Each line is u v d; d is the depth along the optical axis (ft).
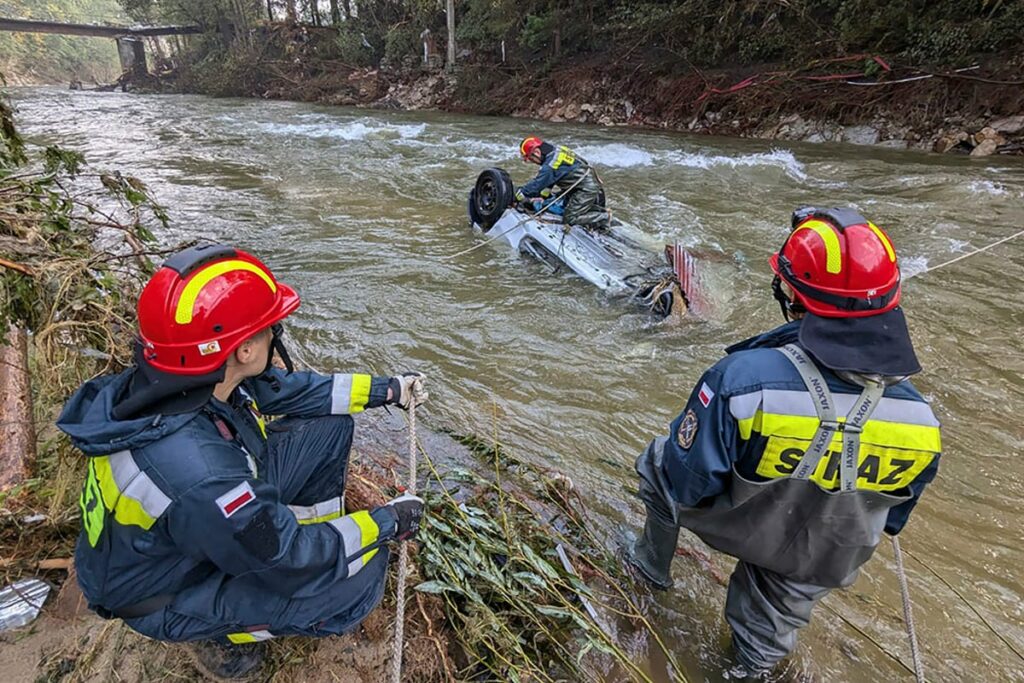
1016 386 12.16
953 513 9.06
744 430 4.92
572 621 7.11
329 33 87.86
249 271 4.65
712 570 8.16
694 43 48.93
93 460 4.57
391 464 9.77
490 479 9.58
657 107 49.78
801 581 5.74
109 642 6.27
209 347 4.29
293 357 13.53
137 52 107.45
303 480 6.17
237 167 33.17
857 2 41.93
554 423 11.41
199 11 100.83
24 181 10.19
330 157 36.14
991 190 25.55
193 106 70.28
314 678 6.13
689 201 25.57
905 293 16.08
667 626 7.36
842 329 4.70
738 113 44.88
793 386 4.83
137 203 11.16
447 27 70.74
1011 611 7.52
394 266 18.42
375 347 13.96
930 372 12.67
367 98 73.46
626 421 11.48
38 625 6.44
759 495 5.17
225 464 4.37
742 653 6.56
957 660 6.91
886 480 4.92
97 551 4.53
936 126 36.65
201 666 6.07
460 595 7.13
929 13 39.27
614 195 26.63
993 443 10.57
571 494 9.41
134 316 8.92
